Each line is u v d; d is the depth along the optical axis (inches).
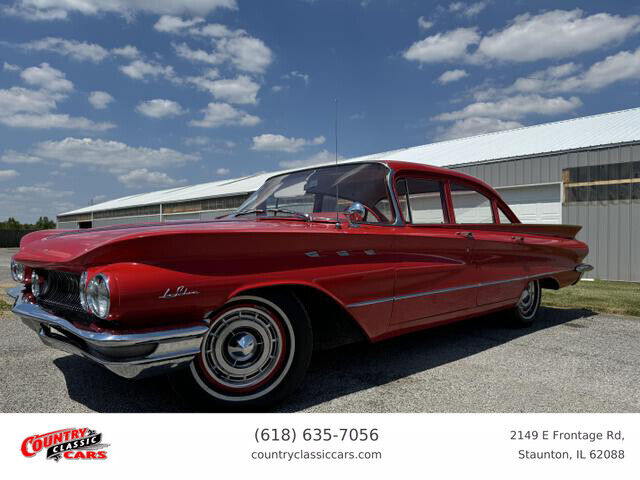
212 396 86.0
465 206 142.8
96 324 76.5
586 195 410.3
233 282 82.4
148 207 1071.6
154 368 74.7
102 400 96.3
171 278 75.6
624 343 150.9
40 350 134.5
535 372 119.3
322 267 95.9
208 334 84.4
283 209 127.9
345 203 117.5
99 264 74.6
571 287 323.9
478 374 117.2
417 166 131.1
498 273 147.0
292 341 93.0
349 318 102.8
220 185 1007.0
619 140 399.5
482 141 613.6
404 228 120.2
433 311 122.6
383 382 110.3
